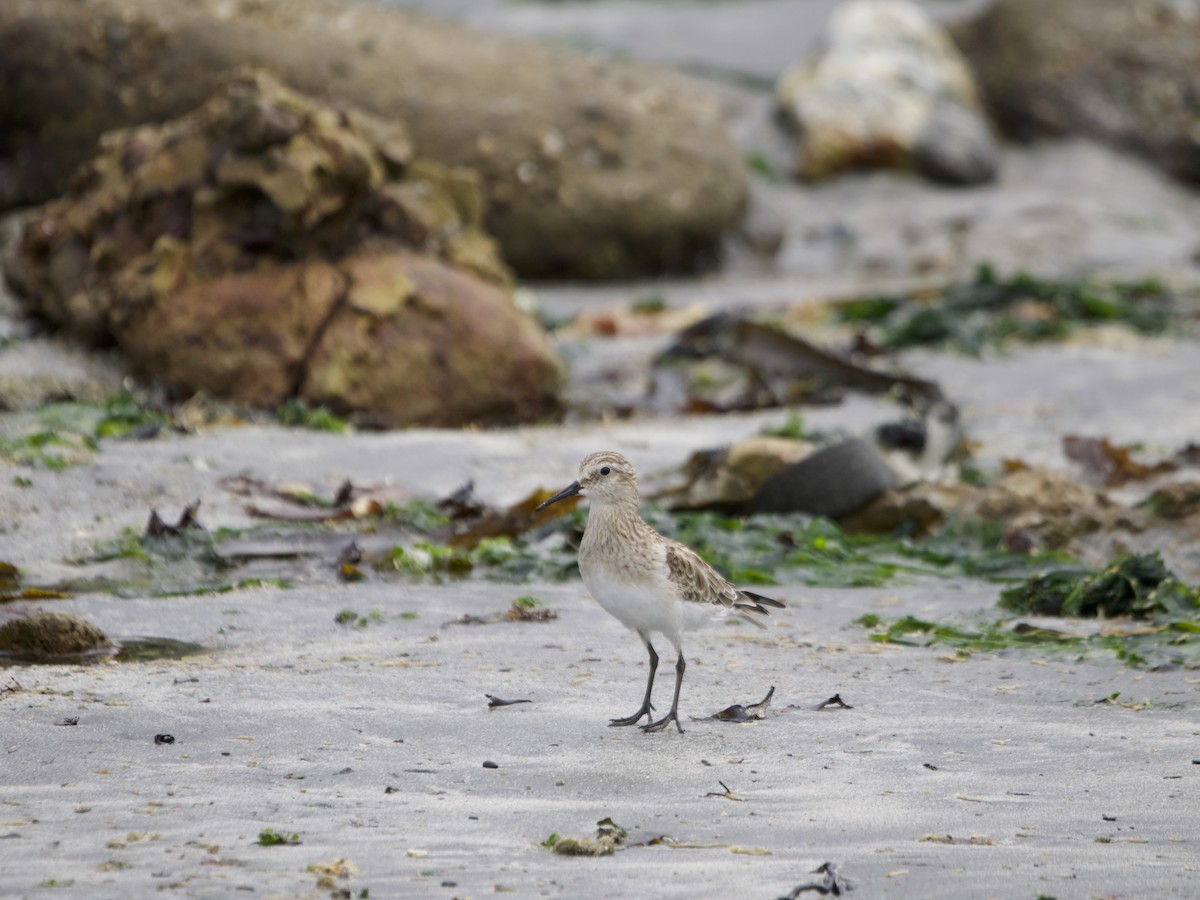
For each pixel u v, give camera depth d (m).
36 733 7.16
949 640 9.36
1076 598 10.18
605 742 7.31
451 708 7.81
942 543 12.15
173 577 10.65
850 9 35.03
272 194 15.70
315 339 15.70
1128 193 32.72
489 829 6.05
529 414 16.36
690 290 26.62
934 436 14.34
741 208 28.42
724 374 18.56
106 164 17.80
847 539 12.01
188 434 14.28
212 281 15.88
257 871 5.50
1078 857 5.79
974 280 23.56
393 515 11.96
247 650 8.91
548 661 8.78
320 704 7.79
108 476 12.65
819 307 22.70
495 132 26.39
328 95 25.41
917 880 5.52
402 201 16.58
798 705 8.00
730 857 5.76
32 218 18.31
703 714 7.85
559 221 26.66
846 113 32.44
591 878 5.50
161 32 24.66
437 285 16.16
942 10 43.25
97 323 16.67
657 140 27.58
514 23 40.78
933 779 6.79
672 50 39.31
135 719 7.43
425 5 41.75
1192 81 34.66
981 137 32.84
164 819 6.07
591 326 22.12
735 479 12.73
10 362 16.48
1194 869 5.66
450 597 10.26
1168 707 7.97
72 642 8.80
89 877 5.40
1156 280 24.64
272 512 11.95
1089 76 34.97
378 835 5.94
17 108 24.44
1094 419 16.58
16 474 12.52
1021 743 7.34
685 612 7.66
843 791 6.61
